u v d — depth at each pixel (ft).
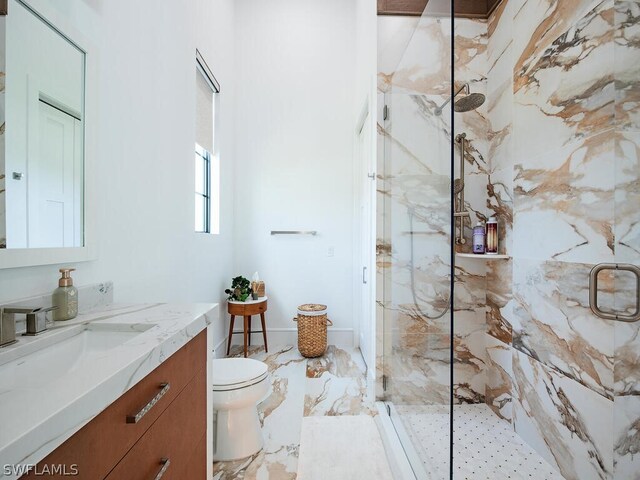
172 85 6.13
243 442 5.14
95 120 3.85
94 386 1.73
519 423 5.90
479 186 7.00
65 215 3.45
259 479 4.67
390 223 6.50
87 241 3.74
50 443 1.43
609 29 4.21
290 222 10.76
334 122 10.76
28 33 3.01
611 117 4.18
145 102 5.14
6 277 2.87
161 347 2.48
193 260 7.25
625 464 4.06
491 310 6.81
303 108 10.75
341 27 10.75
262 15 10.72
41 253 3.13
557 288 5.05
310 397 7.09
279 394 7.22
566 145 4.89
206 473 3.75
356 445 5.46
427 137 4.46
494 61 6.72
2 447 1.21
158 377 2.56
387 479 4.70
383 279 6.80
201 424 3.59
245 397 5.04
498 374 6.57
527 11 5.73
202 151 8.79
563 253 4.94
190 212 7.04
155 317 3.39
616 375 4.08
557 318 5.04
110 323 3.17
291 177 10.75
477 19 6.93
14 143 2.88
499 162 6.57
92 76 3.80
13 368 2.39
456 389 7.04
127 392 2.13
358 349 10.24
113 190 4.31
